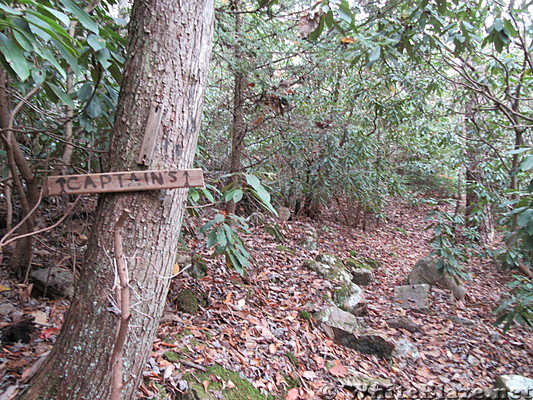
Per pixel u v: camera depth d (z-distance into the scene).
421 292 4.59
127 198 1.38
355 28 2.68
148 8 1.41
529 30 3.81
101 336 1.37
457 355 3.52
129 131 1.39
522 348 3.78
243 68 4.11
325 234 6.47
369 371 2.96
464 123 6.10
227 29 3.83
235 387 2.21
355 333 3.29
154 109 1.39
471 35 3.02
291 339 2.93
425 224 8.54
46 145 2.86
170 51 1.40
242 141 4.71
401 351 3.33
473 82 3.52
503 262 4.41
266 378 2.42
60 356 1.40
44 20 1.28
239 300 3.21
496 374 3.29
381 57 3.38
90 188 1.32
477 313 4.53
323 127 5.10
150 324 1.46
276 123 4.75
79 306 1.40
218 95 4.64
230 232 2.27
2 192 2.88
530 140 5.14
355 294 4.05
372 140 5.96
